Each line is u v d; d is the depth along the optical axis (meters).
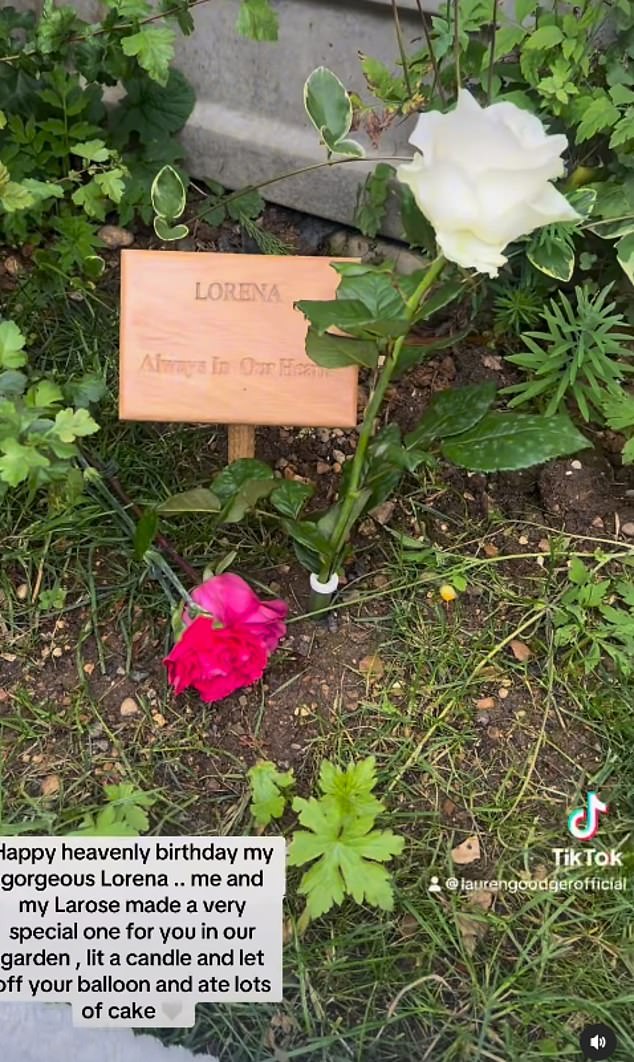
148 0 1.45
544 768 1.16
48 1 1.29
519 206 0.84
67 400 1.27
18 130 1.42
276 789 1.06
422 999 1.03
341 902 0.99
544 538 1.32
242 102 1.54
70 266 1.45
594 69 1.31
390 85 1.28
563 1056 1.00
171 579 1.16
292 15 1.43
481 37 1.35
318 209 1.58
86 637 1.22
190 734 1.16
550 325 1.31
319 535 1.11
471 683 1.20
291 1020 1.02
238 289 1.08
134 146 1.57
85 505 1.29
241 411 1.10
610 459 1.38
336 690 1.19
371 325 0.90
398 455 1.03
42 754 1.15
